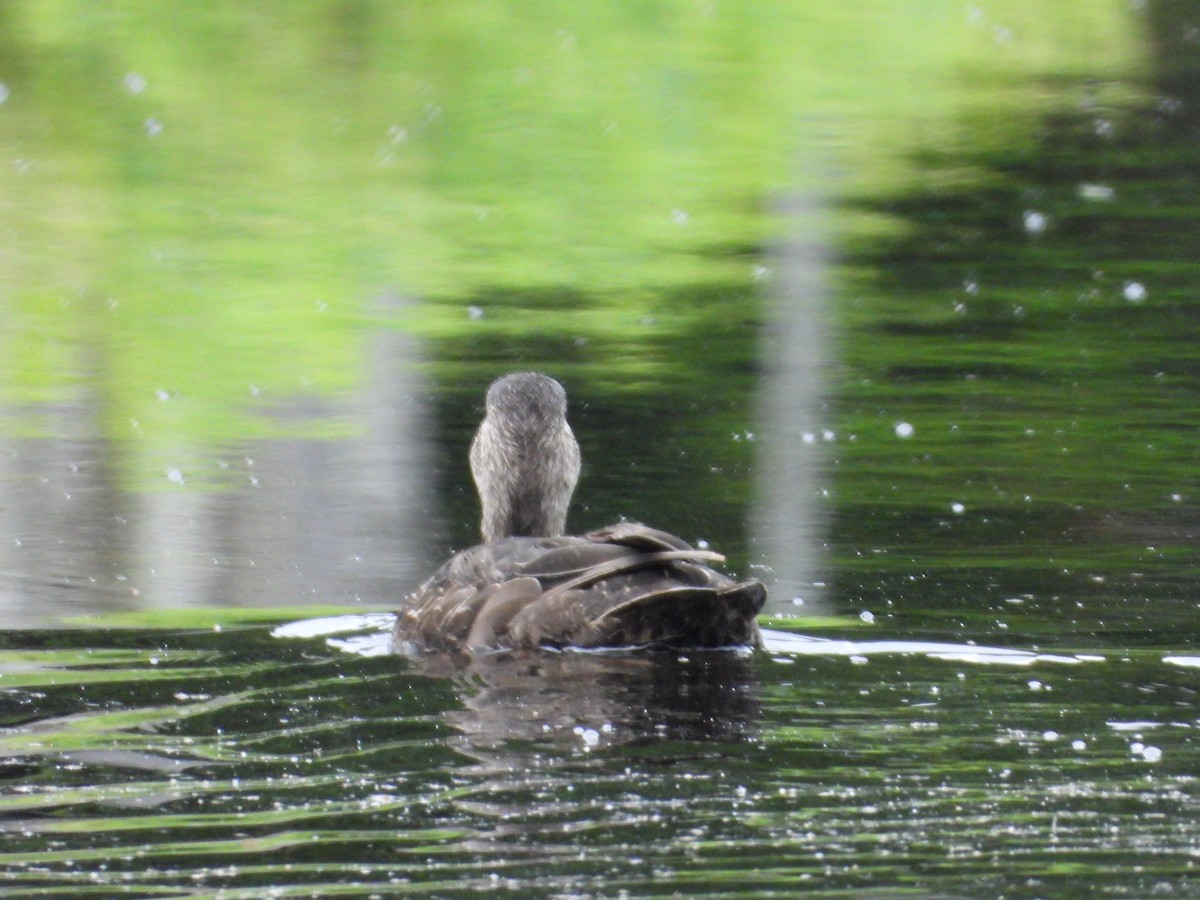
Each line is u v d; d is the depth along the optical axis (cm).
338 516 1316
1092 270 2220
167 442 1558
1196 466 1420
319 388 1753
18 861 603
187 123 3212
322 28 3684
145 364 1861
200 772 697
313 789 675
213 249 2427
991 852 602
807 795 661
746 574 1117
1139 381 1719
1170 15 4094
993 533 1226
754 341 1903
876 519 1270
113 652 913
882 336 1912
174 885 581
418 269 2295
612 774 689
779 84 3472
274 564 1173
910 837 618
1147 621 980
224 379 1800
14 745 735
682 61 3609
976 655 888
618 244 2420
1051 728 747
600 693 803
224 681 842
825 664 862
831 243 2391
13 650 923
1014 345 1869
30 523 1286
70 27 3678
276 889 577
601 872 587
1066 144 3012
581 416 1608
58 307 2117
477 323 2012
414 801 659
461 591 915
